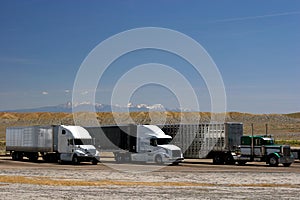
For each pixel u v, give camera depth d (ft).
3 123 486.38
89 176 94.22
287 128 387.34
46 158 145.48
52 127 142.51
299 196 62.49
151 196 60.75
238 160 134.51
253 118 450.71
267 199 59.00
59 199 57.06
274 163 128.77
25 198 57.67
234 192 66.54
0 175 92.89
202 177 93.30
